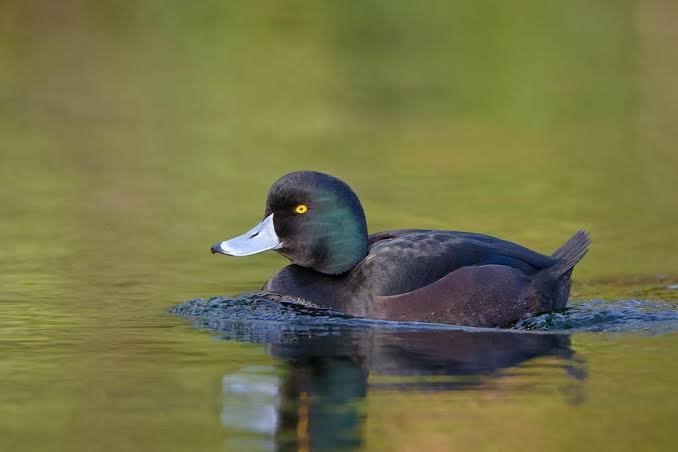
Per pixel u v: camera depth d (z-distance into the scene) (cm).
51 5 2825
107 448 691
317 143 1906
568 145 1917
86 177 1658
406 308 989
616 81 2298
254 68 2473
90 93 2244
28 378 828
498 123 2078
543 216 1453
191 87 2320
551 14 2727
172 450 691
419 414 753
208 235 1352
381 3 2864
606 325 989
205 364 862
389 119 2097
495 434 714
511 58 2469
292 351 898
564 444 698
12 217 1427
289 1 2953
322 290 1026
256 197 1546
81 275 1169
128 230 1372
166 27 2753
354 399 779
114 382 818
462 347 910
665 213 1473
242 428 725
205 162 1764
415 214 1448
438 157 1820
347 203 1033
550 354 895
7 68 2395
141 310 1035
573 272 1200
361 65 2481
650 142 1922
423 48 2598
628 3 2775
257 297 1040
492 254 1026
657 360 876
